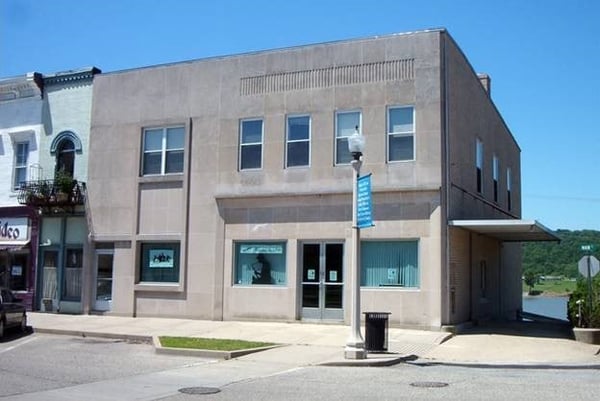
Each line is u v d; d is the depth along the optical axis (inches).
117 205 950.4
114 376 490.0
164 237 913.5
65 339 729.6
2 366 531.5
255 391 428.5
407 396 410.6
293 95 859.4
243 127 888.9
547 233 902.4
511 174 1306.6
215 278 875.4
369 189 577.0
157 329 781.9
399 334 730.8
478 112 985.5
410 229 779.4
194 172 906.1
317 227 827.4
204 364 558.3
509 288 1235.9
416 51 802.8
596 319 745.0
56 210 995.3
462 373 523.2
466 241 865.5
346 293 807.7
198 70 923.4
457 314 810.2
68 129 1011.3
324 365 557.3
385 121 807.1
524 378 497.7
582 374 529.0
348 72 833.5
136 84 962.7
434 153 779.4
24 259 1027.3
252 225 863.7
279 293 839.1
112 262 952.3
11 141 1059.9
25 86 1050.7
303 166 845.2
